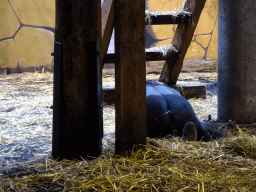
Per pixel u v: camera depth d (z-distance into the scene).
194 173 2.60
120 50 2.91
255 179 2.52
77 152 2.98
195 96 5.82
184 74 8.52
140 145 3.04
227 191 2.35
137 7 2.90
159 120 3.63
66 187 2.43
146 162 2.83
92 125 2.99
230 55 3.70
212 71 9.06
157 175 2.56
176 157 2.95
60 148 2.98
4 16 7.84
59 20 2.93
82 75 2.94
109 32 4.63
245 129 3.60
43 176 2.60
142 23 2.93
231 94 3.75
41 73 7.99
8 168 2.82
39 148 3.33
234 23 3.63
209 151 3.09
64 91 2.95
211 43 9.15
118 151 3.01
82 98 2.95
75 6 2.88
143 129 3.04
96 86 2.94
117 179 2.48
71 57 2.91
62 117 2.97
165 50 5.17
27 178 2.58
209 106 5.27
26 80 7.21
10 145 3.45
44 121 4.36
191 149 3.14
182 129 3.66
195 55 9.05
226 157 2.98
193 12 4.81
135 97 2.98
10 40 7.91
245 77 3.66
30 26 8.03
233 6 3.62
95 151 3.00
